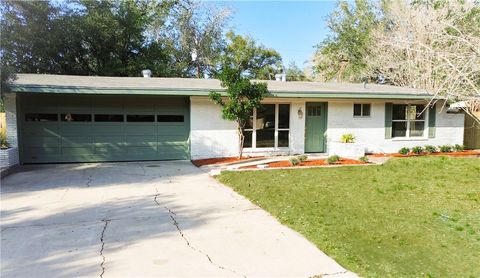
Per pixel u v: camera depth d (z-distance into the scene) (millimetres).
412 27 14156
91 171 10219
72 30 21266
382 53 19469
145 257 4102
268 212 5965
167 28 29594
